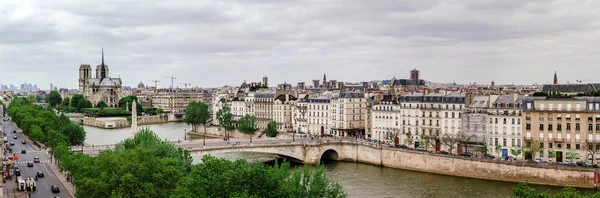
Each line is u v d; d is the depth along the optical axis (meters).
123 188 161.50
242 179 141.00
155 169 172.88
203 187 141.12
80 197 169.12
